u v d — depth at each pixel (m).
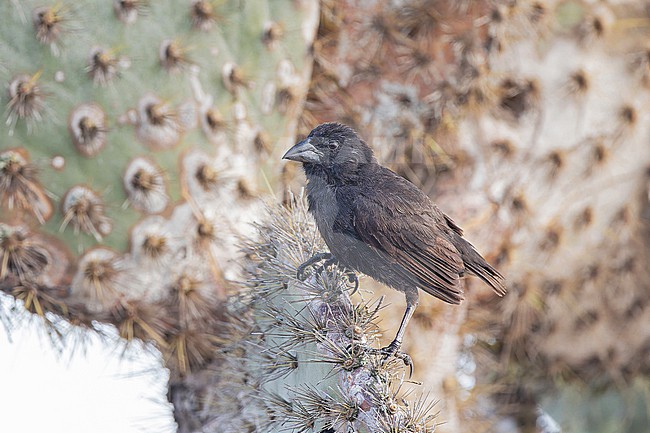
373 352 7.37
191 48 10.48
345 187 8.66
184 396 10.77
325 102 12.29
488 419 13.79
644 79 12.52
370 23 12.11
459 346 12.66
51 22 9.78
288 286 8.41
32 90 9.75
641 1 12.56
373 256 8.44
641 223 13.08
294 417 7.82
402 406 7.22
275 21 11.01
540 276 12.60
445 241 8.55
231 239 10.64
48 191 9.91
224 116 10.70
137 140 10.22
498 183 12.20
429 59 12.07
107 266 10.12
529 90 12.19
